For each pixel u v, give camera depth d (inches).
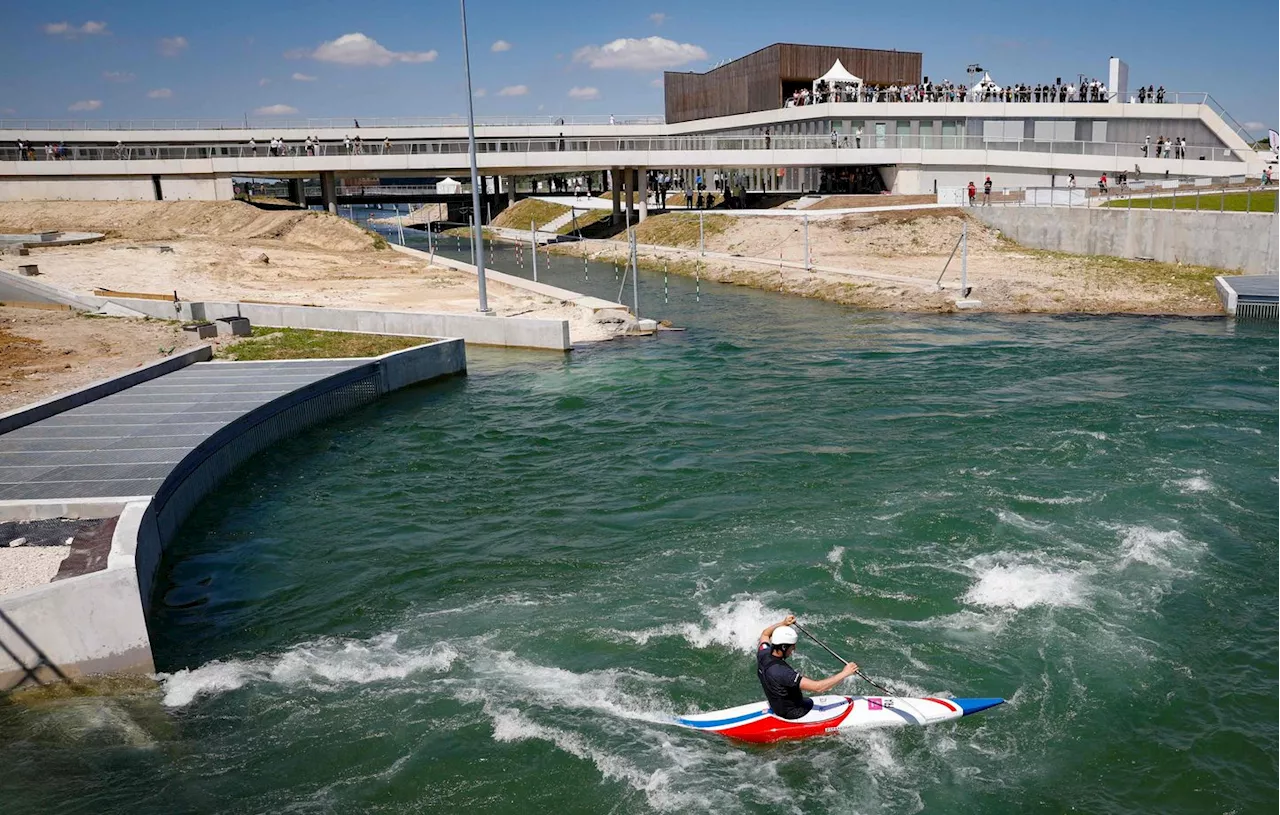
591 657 532.7
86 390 952.3
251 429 895.1
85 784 436.5
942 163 2839.6
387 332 1423.5
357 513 756.6
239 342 1277.1
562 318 1475.1
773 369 1239.5
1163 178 2642.7
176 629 576.1
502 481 825.5
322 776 440.5
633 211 3550.7
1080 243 2149.4
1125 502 725.9
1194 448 846.5
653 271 2484.0
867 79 3528.5
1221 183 2319.1
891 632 547.8
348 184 6107.3
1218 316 1546.5
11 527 613.0
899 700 467.5
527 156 3026.6
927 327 1541.6
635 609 583.8
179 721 482.9
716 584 612.4
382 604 603.2
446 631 566.3
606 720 477.1
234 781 438.0
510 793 427.5
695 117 4084.6
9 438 815.7
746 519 717.9
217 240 2524.6
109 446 783.1
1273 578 604.4
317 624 580.1
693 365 1277.1
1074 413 969.5
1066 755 447.8
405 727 474.3
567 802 421.7
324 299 1691.7
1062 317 1601.9
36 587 501.0
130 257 2107.5
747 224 2723.9
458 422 1013.8
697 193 3634.4
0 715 486.3
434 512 757.3
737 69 3673.7
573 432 966.4
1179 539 659.4
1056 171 2746.1
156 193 3031.5
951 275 1963.6
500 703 491.5
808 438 917.8
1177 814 410.0
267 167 2977.4
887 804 419.5
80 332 1310.3
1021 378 1143.6
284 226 2711.6
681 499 766.5
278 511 762.8
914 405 1029.2
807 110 3075.8
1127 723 468.1
